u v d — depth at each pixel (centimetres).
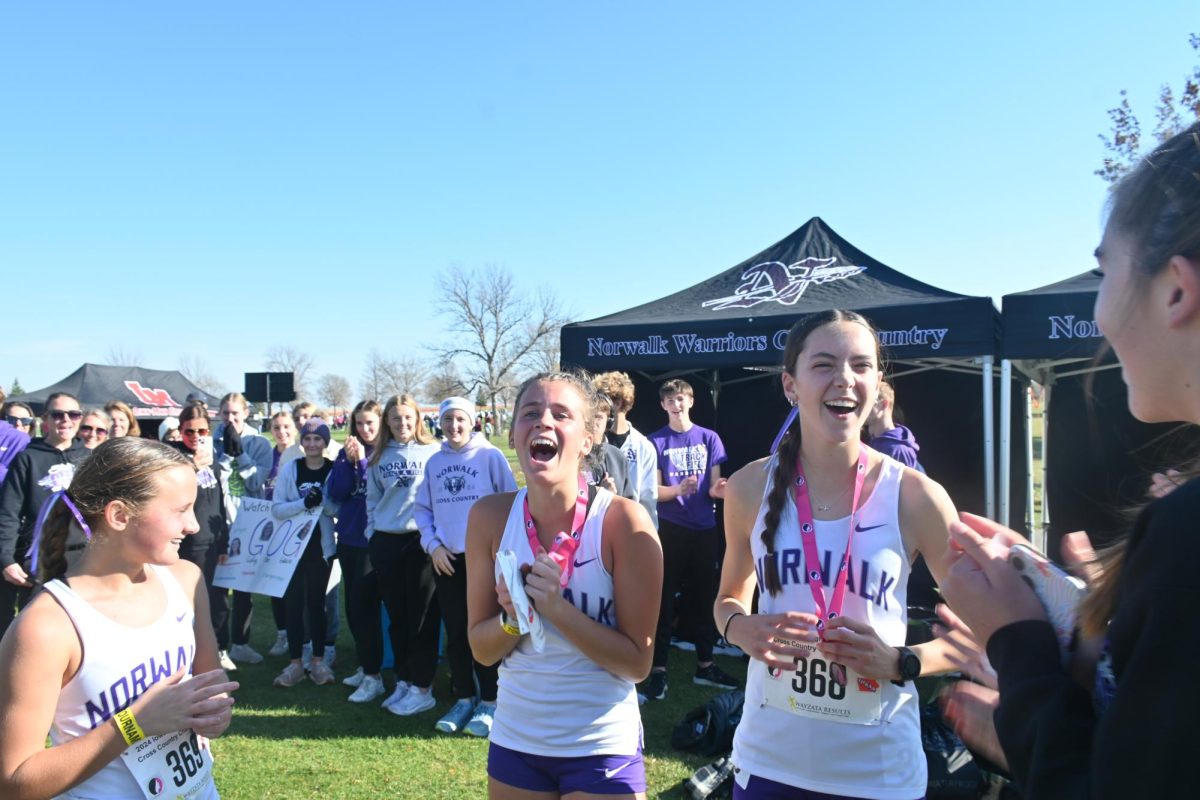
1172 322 82
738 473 222
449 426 445
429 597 474
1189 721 67
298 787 365
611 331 634
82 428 541
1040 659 97
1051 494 774
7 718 157
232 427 621
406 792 361
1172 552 72
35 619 164
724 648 611
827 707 180
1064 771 82
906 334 529
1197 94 895
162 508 179
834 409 188
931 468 823
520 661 209
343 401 6894
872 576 185
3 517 472
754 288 658
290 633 525
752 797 189
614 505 212
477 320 4594
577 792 198
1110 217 93
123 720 167
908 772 179
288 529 520
